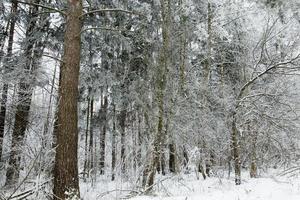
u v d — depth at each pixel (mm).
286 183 10578
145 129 12891
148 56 14062
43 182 8898
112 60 15602
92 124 18172
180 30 14273
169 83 12883
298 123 13727
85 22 13844
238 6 14531
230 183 11953
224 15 14859
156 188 10773
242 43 14625
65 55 9188
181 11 14039
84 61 14289
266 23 13586
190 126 13781
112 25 13703
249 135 13852
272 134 14195
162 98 11523
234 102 12672
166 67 12078
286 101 13945
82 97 16484
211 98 14930
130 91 15539
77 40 9375
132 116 17109
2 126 12367
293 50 13008
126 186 11141
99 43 14508
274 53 13727
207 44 15844
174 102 12930
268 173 15102
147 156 10641
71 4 9562
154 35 13688
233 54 15742
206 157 14297
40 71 12500
